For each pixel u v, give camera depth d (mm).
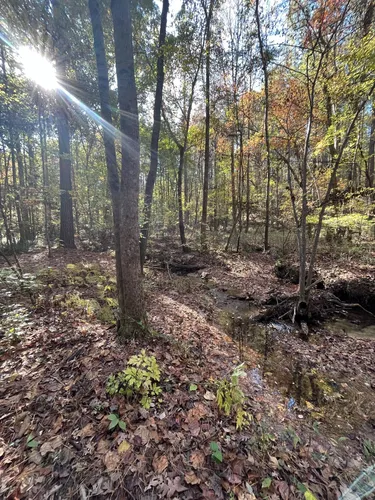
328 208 8320
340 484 1946
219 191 15641
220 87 11180
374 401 3193
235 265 9891
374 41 4273
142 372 2414
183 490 1694
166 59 7402
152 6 6645
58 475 1692
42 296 4879
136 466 1802
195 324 4902
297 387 3420
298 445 2322
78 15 4949
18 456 1796
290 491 1804
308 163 8070
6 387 2426
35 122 7500
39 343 3191
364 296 6398
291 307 5953
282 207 11695
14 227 9609
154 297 6137
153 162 7730
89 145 13352
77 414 2152
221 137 14164
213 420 2324
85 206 14125
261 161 12750
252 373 3586
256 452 2092
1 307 3910
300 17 5219
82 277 6613
